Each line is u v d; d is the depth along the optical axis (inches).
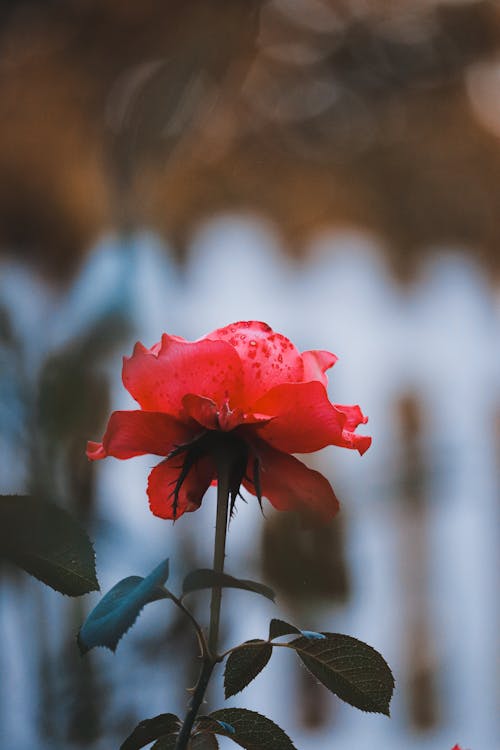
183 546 69.1
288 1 97.8
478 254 102.9
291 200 98.8
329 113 102.5
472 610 95.7
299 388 25.4
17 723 46.3
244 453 25.5
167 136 70.2
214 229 95.5
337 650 25.0
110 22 74.9
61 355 41.2
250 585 23.5
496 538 94.9
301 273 98.0
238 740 25.2
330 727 89.3
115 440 25.9
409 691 94.3
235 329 26.6
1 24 78.4
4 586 44.5
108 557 42.4
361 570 88.3
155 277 55.9
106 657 38.4
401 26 101.9
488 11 100.8
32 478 39.5
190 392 26.0
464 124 104.8
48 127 80.1
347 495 68.8
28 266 81.3
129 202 65.5
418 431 96.0
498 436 96.1
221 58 74.1
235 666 25.2
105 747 37.4
